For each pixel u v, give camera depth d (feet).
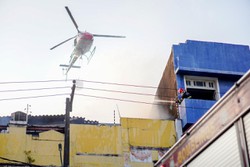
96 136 69.87
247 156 28.68
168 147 71.20
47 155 66.49
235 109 30.32
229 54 86.28
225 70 84.17
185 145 37.86
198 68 83.35
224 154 31.30
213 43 86.58
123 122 72.08
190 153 36.58
